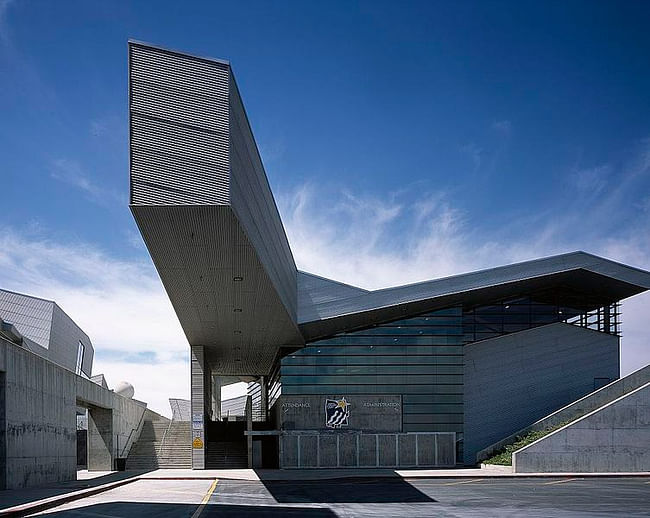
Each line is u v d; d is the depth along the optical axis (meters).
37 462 25.58
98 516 15.33
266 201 25.91
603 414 33.84
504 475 30.97
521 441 37.12
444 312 40.72
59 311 50.41
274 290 28.48
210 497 20.84
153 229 20.55
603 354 43.69
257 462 40.78
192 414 40.50
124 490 24.14
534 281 40.25
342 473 33.50
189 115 18.61
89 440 41.59
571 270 39.50
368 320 39.66
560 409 39.12
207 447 44.59
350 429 39.12
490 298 42.09
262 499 20.06
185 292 28.73
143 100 18.47
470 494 21.72
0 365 21.50
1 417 21.94
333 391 39.56
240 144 20.48
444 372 40.06
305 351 40.16
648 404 33.97
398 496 21.02
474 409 40.84
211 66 18.88
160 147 18.42
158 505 18.12
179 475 32.78
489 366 41.66
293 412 39.28
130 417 48.81
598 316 44.12
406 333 40.34
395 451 39.06
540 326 43.03
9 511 15.05
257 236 23.52
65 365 52.91
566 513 16.05
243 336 38.94
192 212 18.92
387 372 39.84
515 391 41.84
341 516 15.31
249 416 39.97
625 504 18.38
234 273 25.78
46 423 26.89
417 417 39.53
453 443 39.34
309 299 36.62
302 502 19.02
